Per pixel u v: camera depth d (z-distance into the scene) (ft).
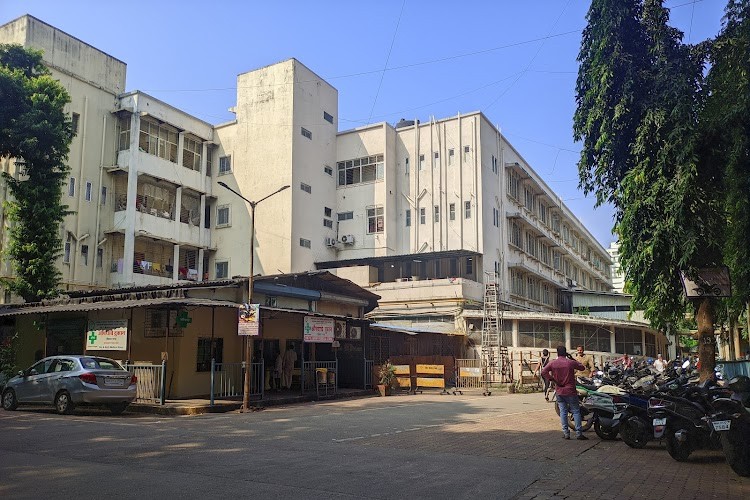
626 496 22.02
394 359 96.89
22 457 28.94
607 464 28.27
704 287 35.99
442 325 102.63
